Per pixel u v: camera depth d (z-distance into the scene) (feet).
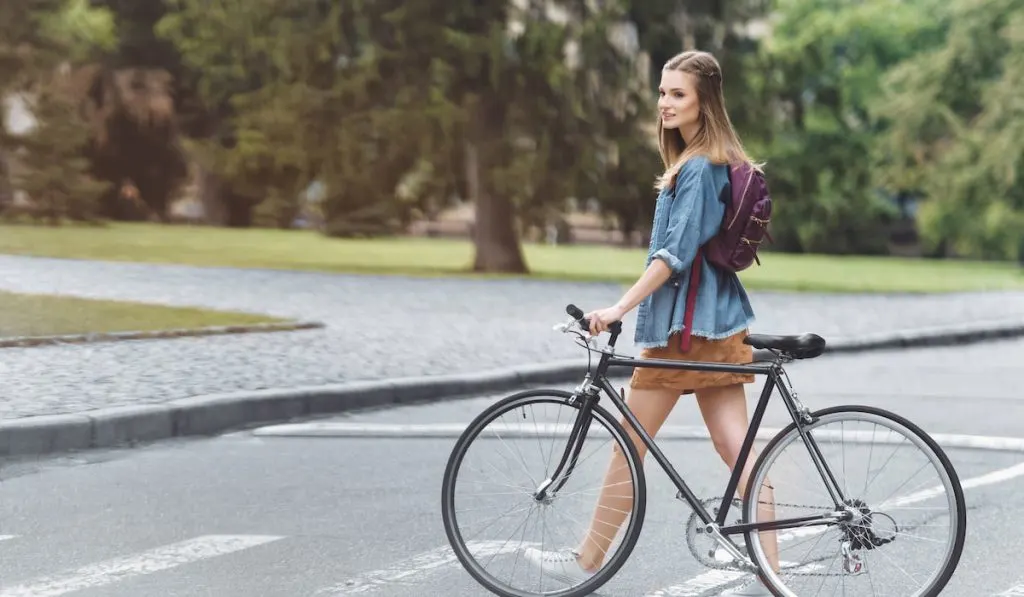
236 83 173.78
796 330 91.40
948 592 28.09
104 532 32.99
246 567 29.68
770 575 25.40
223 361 62.18
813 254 291.58
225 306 93.56
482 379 60.75
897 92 236.63
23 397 49.70
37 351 64.13
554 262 185.57
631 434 26.53
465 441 26.94
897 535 24.89
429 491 38.37
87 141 213.66
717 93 25.94
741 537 25.88
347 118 149.89
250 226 258.37
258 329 76.79
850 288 146.41
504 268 153.17
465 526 27.02
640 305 26.53
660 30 150.71
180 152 244.22
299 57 150.92
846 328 94.07
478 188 153.38
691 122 26.02
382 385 56.24
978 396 62.49
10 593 27.37
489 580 26.81
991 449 46.96
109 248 161.07
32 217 208.95
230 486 38.93
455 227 293.84
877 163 231.71
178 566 29.73
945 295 137.80
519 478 26.76
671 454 44.45
